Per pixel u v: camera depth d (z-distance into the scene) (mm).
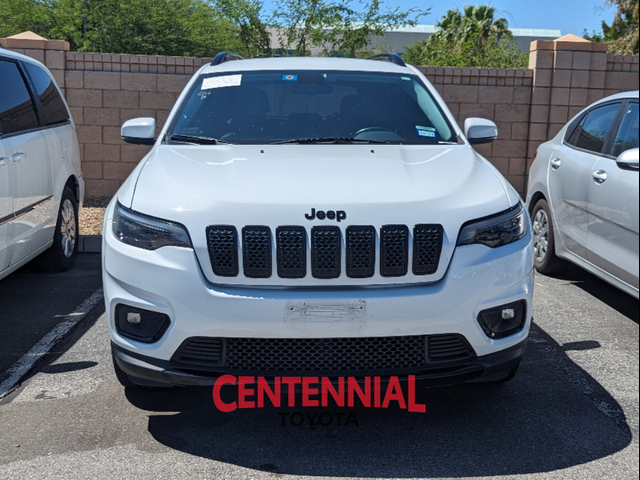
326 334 3164
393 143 4320
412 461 3293
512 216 3486
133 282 3273
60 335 4914
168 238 3266
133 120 4691
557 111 10102
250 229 3213
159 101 9695
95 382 4156
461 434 3555
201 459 3309
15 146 5219
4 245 4930
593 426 3639
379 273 3225
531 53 10164
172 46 14438
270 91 4719
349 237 3215
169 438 3504
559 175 6074
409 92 4824
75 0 14633
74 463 3258
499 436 3533
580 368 4391
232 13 13750
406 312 3170
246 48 14664
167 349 3230
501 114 10141
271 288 3199
